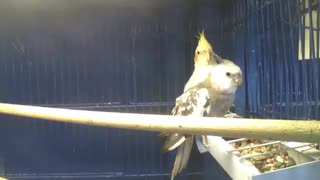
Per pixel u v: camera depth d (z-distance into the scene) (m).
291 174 0.61
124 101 1.69
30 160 1.77
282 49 0.95
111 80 1.69
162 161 1.72
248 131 0.33
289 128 0.31
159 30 1.66
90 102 1.70
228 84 0.87
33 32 1.70
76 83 1.71
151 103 1.68
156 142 1.72
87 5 1.64
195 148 1.64
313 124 0.30
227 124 0.35
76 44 1.70
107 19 1.68
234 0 1.45
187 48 1.65
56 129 1.76
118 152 1.74
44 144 1.77
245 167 0.68
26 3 1.64
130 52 1.68
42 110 0.63
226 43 1.55
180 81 1.66
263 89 1.14
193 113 0.87
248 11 1.28
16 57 1.72
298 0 0.80
